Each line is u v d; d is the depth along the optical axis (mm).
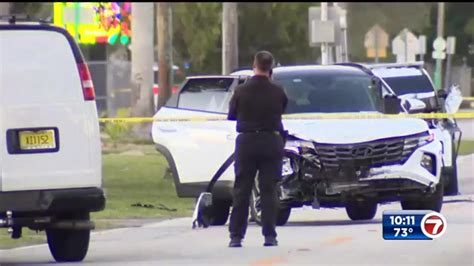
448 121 78250
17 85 44469
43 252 52875
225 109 64125
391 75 87250
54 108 44781
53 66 45000
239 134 49938
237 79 64688
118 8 141125
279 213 60250
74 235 47219
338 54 144750
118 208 75562
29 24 44938
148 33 150875
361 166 58562
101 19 131500
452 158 75938
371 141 58656
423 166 59875
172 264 46281
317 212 72438
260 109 49344
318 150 58219
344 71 65938
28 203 44344
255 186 59375
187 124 65250
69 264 47062
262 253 49188
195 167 64062
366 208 66438
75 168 44969
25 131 44375
